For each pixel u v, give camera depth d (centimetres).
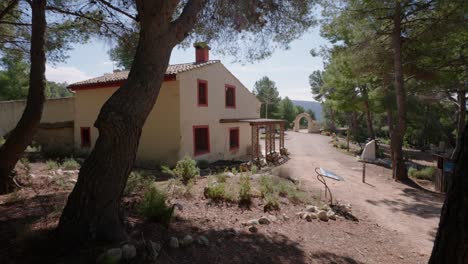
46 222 354
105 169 302
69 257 272
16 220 361
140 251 297
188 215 462
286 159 1806
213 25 623
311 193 803
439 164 1046
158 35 339
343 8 1178
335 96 2189
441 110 2614
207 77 1488
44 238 299
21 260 265
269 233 439
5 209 412
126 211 422
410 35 1176
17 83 2709
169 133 1285
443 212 223
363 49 1252
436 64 1248
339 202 765
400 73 1181
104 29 744
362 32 1216
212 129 1535
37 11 545
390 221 651
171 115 1280
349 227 557
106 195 303
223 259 331
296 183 928
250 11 586
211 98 1528
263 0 591
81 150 1343
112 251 274
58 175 719
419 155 2453
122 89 325
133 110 313
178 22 368
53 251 281
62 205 431
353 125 3509
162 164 1264
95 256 273
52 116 1648
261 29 645
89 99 1466
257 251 369
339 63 1588
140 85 325
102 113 303
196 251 336
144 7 335
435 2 1017
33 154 1223
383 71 1341
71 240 292
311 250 403
